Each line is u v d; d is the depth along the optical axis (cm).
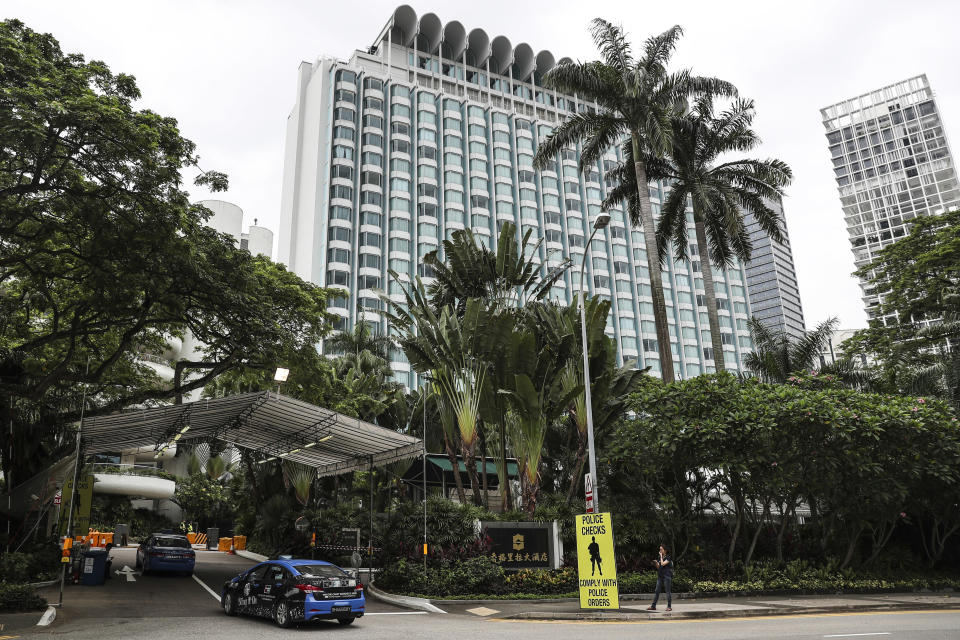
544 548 1936
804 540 2338
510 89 9719
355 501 3231
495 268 2386
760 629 1195
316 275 7625
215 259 1977
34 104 1345
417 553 1859
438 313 2411
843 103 16362
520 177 8862
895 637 1068
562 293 8525
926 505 2244
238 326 2042
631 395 2153
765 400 1967
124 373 2594
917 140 15188
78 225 1720
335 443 2353
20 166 1523
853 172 15938
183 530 5219
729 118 3212
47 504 2098
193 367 2434
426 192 8069
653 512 2045
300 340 2464
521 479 2070
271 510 3244
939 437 1989
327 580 1244
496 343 2075
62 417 2202
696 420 1925
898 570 2253
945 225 3491
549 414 2159
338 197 7712
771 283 16162
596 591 1520
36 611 1330
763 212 3177
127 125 1470
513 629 1230
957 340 3189
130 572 2331
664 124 2839
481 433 2444
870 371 3203
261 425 2409
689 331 9244
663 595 1802
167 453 5622
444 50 9444
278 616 1247
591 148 3066
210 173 1920
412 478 3425
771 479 1925
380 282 7525
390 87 8438
